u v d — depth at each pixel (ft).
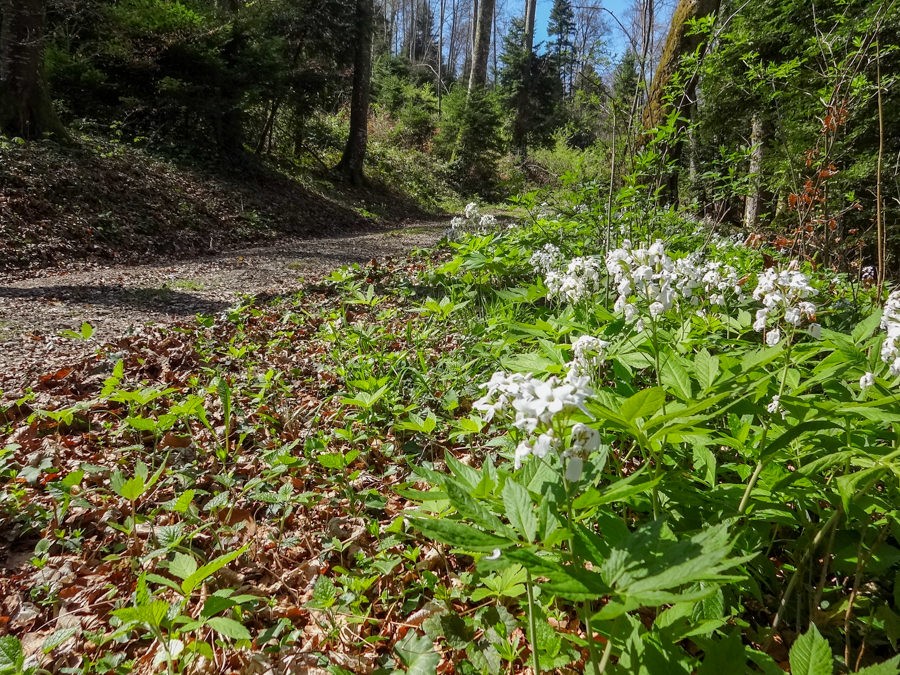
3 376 16.35
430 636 7.25
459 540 4.60
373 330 18.57
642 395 5.32
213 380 15.49
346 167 78.02
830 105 19.42
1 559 9.84
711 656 5.17
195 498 11.41
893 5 17.72
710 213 33.35
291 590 9.07
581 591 4.12
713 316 12.66
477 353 16.48
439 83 155.84
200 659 7.67
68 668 7.66
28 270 29.84
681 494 7.37
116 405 15.29
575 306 13.19
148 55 52.31
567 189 24.66
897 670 4.73
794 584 7.35
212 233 43.80
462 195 98.27
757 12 30.12
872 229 27.40
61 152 40.91
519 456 5.35
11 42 39.81
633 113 18.84
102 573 9.57
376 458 12.62
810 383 8.18
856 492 6.66
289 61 68.33
